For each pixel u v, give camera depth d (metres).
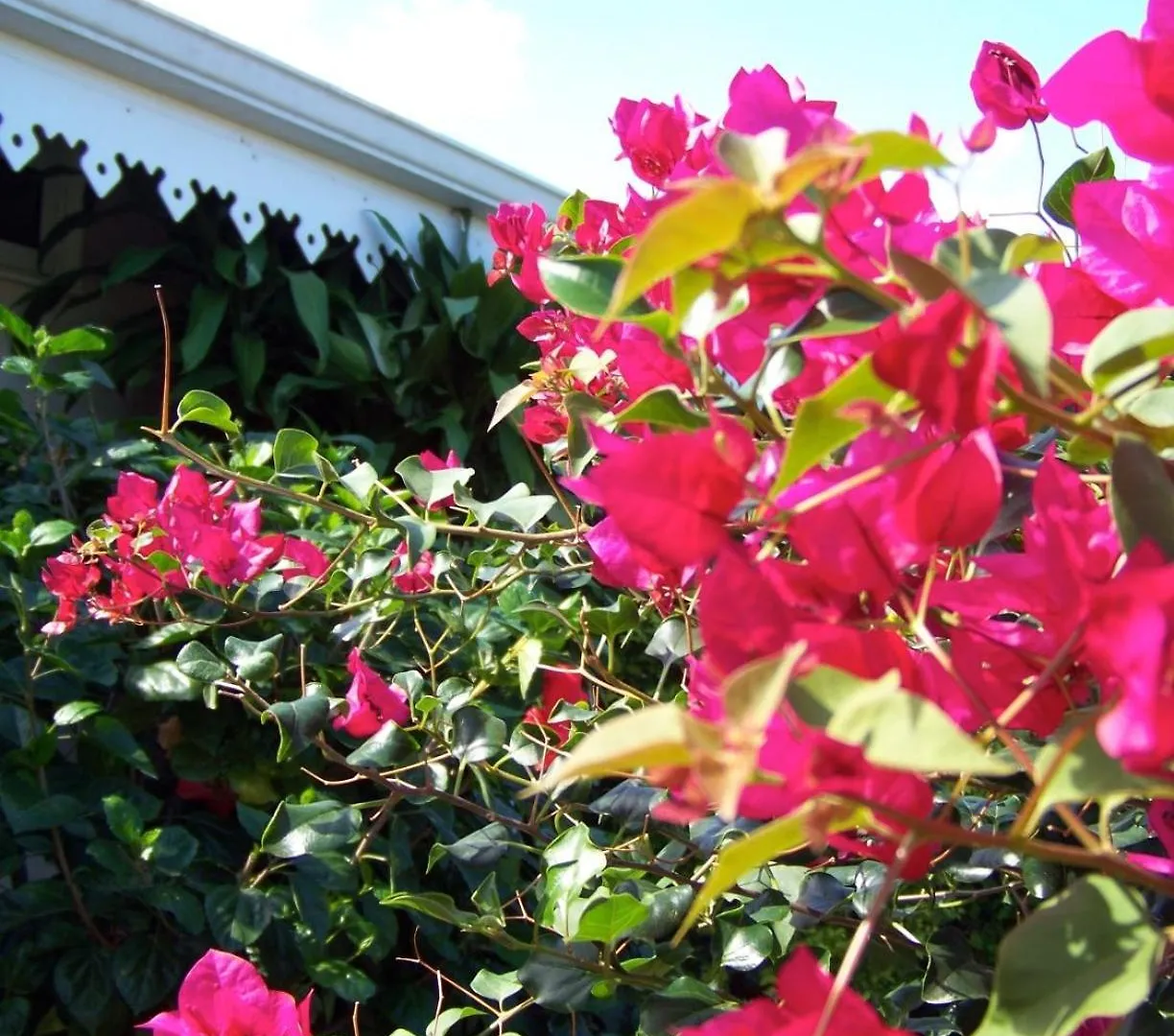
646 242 0.38
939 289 0.45
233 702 1.86
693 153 1.04
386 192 3.49
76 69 2.66
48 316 3.25
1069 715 0.49
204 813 1.89
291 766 1.84
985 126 0.48
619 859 1.18
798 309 0.60
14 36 2.54
